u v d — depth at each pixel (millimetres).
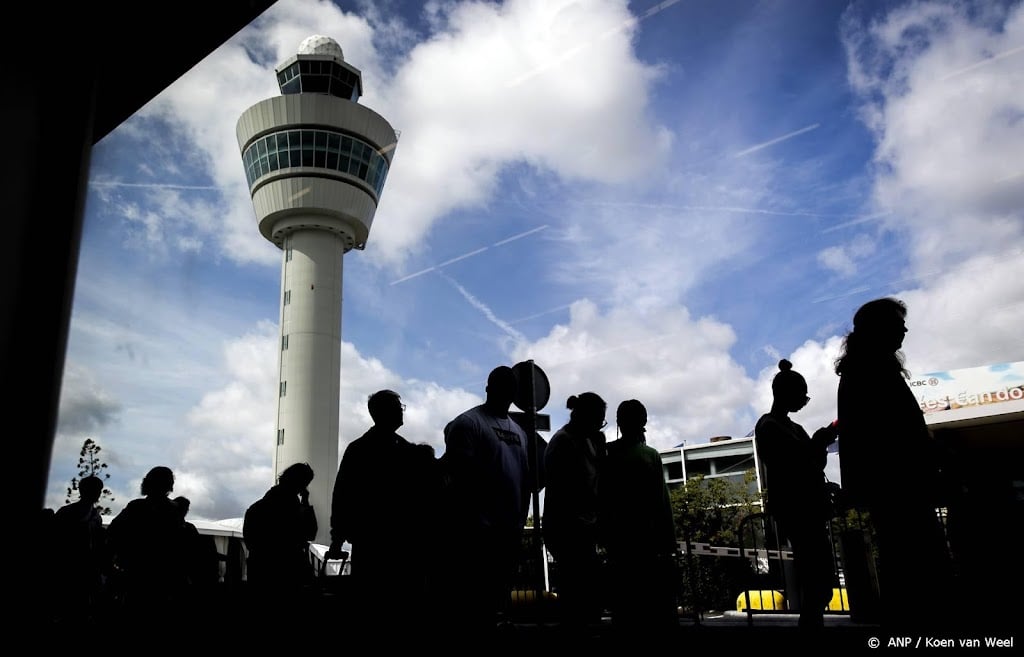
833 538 6633
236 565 8930
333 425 54719
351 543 4457
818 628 4391
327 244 60531
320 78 64250
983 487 4332
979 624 3943
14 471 3586
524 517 5141
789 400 4863
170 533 6035
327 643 4430
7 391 3592
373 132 63188
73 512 5477
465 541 4672
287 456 52469
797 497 4551
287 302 58312
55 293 3768
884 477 3736
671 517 5199
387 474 4492
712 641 4191
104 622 5176
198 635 4754
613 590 5008
